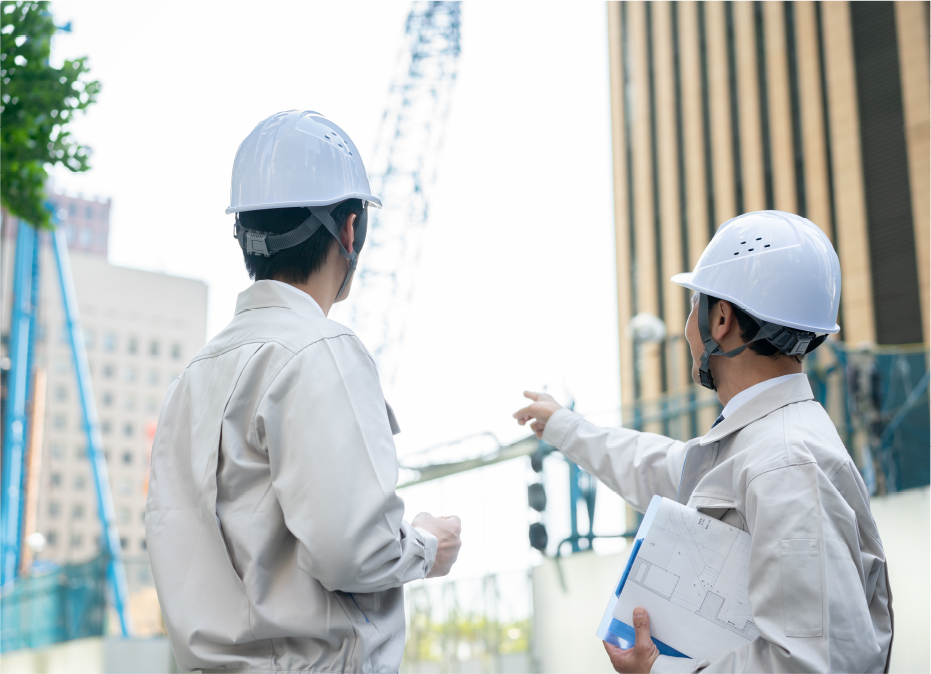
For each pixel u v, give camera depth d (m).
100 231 100.44
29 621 15.29
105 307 96.12
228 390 1.52
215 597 1.48
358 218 1.70
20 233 48.69
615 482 2.22
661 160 36.28
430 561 1.55
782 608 1.48
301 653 1.44
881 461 7.23
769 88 31.27
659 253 35.75
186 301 100.31
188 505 1.57
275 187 1.64
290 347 1.51
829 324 1.76
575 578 7.36
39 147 4.46
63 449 90.50
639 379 34.81
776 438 1.62
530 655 7.73
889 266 25.77
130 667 13.66
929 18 26.00
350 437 1.43
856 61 28.08
